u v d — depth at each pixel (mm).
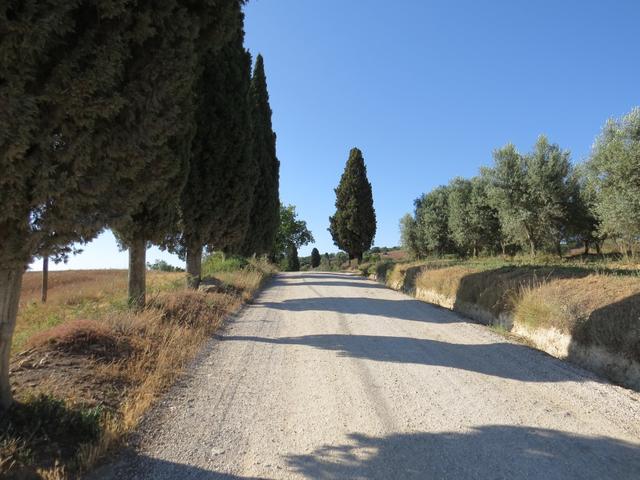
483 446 3984
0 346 3975
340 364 6746
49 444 3736
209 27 5176
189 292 12133
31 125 3127
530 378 5926
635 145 18141
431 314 11672
